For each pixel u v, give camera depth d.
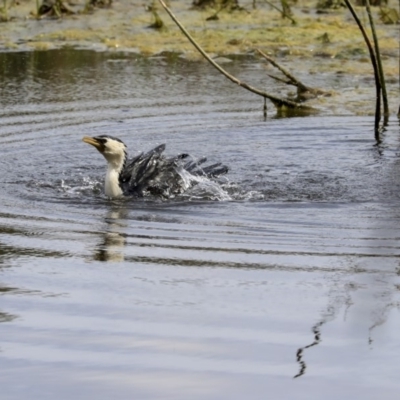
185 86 25.22
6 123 21.36
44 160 18.94
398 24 32.97
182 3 35.69
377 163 18.80
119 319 10.91
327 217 15.38
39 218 15.27
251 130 21.30
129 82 25.55
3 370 9.62
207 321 10.86
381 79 22.05
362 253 13.41
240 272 12.55
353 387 9.30
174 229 14.70
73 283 12.11
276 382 9.41
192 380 9.43
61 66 27.30
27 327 10.65
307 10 35.31
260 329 10.64
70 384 9.34
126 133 20.80
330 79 26.31
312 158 19.20
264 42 30.67
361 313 11.04
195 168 17.92
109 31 31.69
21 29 31.80
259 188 17.17
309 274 12.48
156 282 12.16
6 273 12.45
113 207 16.12
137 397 9.10
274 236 14.32
